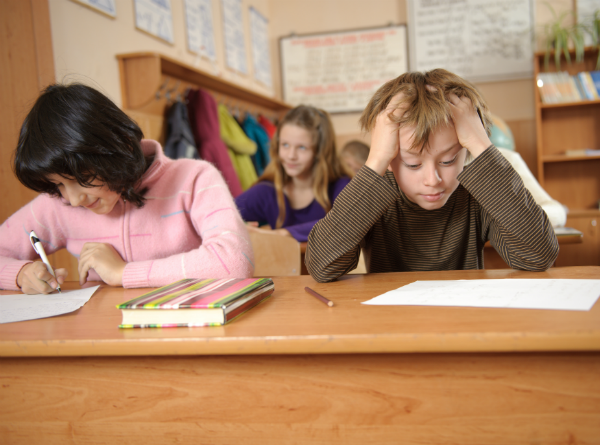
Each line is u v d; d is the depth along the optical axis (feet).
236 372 1.79
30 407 1.95
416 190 2.63
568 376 1.60
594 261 8.61
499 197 2.53
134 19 7.66
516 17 12.44
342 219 2.66
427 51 13.12
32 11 5.57
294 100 14.29
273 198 6.57
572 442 1.61
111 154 2.73
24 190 5.46
